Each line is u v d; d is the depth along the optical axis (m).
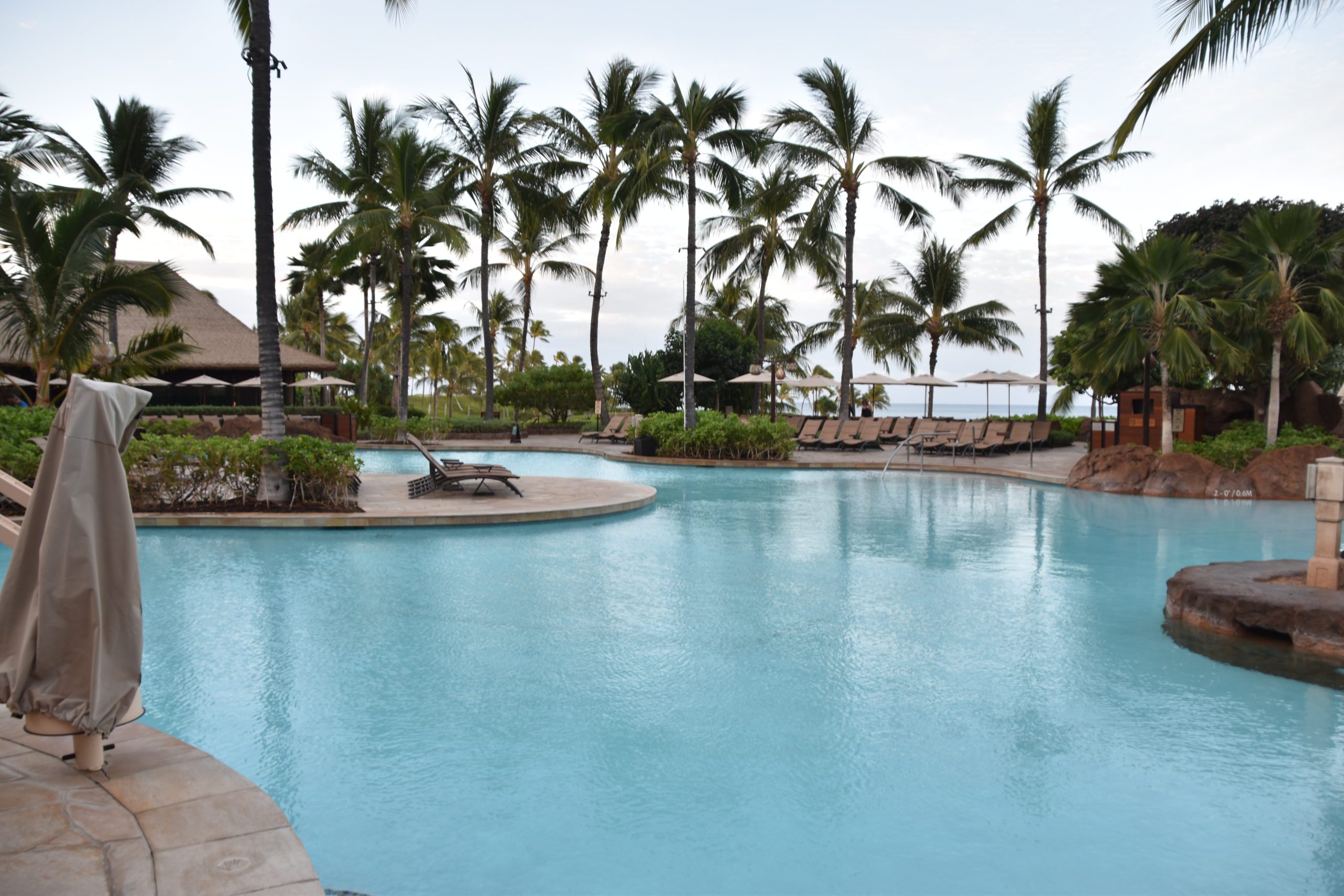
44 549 2.68
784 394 55.84
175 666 5.12
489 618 6.28
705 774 3.71
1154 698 4.68
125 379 16.05
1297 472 14.06
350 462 11.27
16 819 2.68
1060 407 29.06
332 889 2.79
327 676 4.96
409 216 26.62
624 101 28.70
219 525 10.27
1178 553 9.08
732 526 11.02
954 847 3.10
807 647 5.63
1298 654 5.46
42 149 22.64
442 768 3.74
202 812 2.78
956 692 4.77
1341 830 3.24
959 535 10.34
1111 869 2.96
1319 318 15.21
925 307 35.25
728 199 23.42
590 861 2.99
